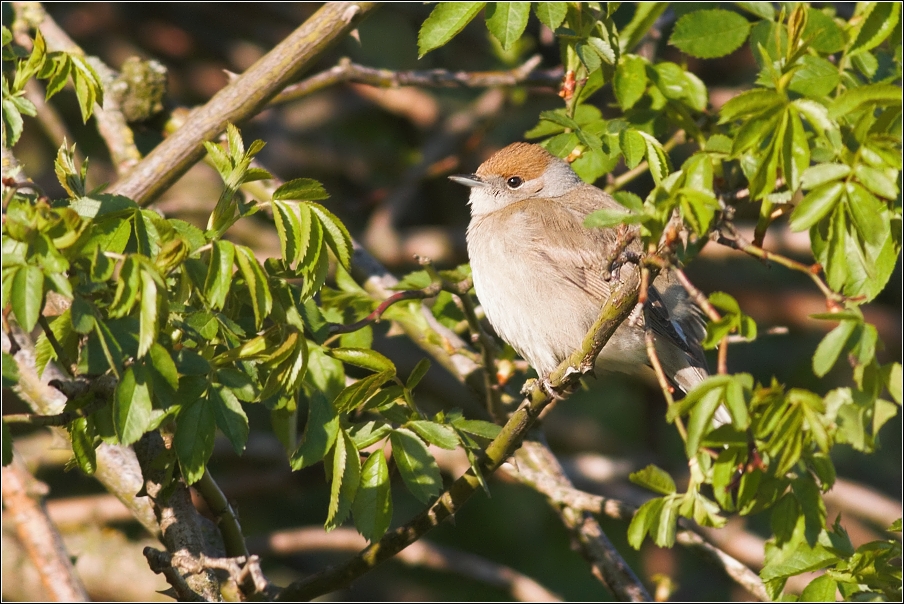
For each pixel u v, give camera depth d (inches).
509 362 406.3
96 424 253.0
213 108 395.5
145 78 481.1
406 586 532.7
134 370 224.5
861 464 595.8
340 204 609.9
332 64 658.8
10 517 327.0
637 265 272.8
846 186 235.5
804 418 227.1
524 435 305.7
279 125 646.5
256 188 474.3
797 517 249.4
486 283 409.4
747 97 245.6
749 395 224.7
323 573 323.3
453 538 542.3
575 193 442.6
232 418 245.8
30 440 509.4
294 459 264.8
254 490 514.9
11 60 280.2
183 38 657.6
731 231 254.2
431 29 322.3
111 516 494.6
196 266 245.0
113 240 240.4
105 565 468.4
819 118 243.9
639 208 233.5
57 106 592.4
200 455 243.3
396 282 454.3
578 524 420.8
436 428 277.3
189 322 246.5
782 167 245.9
